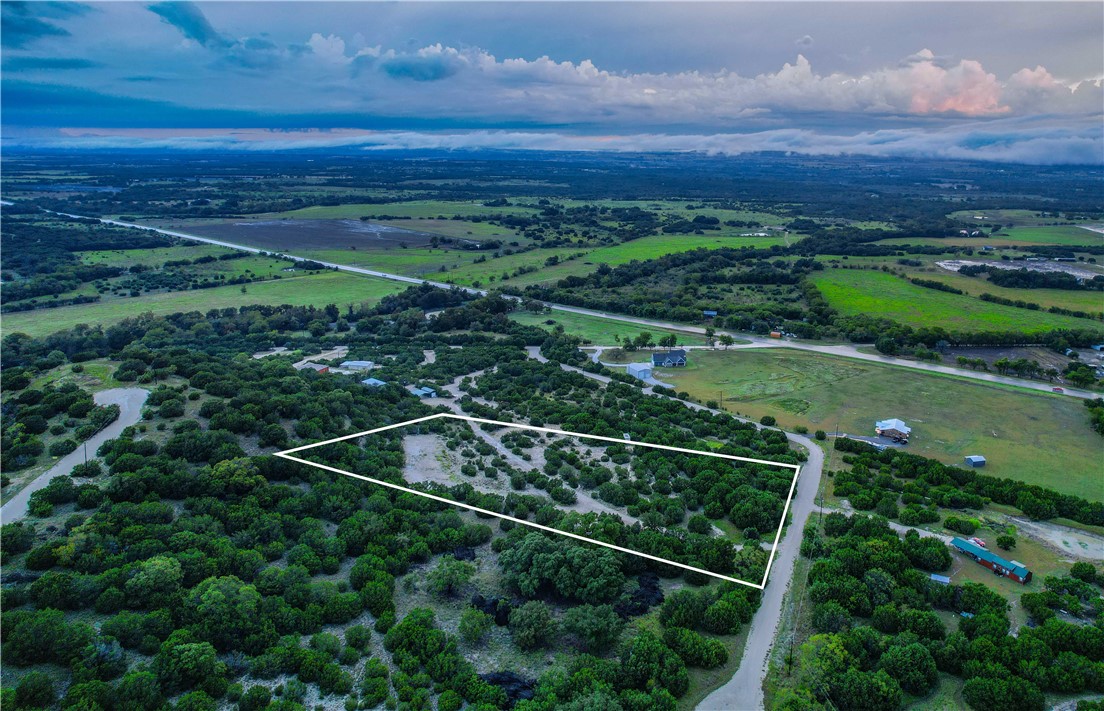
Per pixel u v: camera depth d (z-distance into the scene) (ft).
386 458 395.75
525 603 280.92
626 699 225.35
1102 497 392.88
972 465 432.25
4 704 199.31
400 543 312.09
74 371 455.22
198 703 210.59
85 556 264.93
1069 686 232.94
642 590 296.92
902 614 270.87
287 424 403.95
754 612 281.13
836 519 342.64
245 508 316.40
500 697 228.02
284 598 266.36
